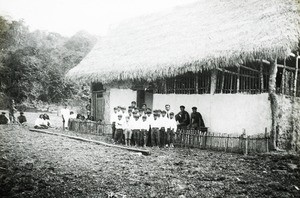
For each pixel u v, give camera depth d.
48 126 18.17
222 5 16.36
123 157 9.20
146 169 7.70
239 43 11.84
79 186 6.04
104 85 18.53
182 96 14.41
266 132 10.80
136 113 12.29
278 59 11.95
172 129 12.21
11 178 6.38
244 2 15.16
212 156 10.04
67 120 17.50
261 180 6.97
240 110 12.12
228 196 5.68
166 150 11.18
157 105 15.44
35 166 7.53
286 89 11.86
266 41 10.84
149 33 18.28
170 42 15.75
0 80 33.19
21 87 34.38
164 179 6.76
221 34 13.57
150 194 5.68
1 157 8.27
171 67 13.56
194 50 13.51
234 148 10.86
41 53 40.62
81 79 18.33
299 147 11.85
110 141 12.98
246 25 12.91
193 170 7.71
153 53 15.66
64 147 10.52
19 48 36.59
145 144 12.17
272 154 10.16
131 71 15.34
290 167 8.33
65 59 50.09
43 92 37.59
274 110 11.05
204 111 13.46
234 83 12.62
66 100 39.75
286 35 10.55
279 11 12.14
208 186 6.30
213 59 12.16
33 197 5.38
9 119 20.88
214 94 13.12
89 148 10.61
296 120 11.83
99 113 18.84
